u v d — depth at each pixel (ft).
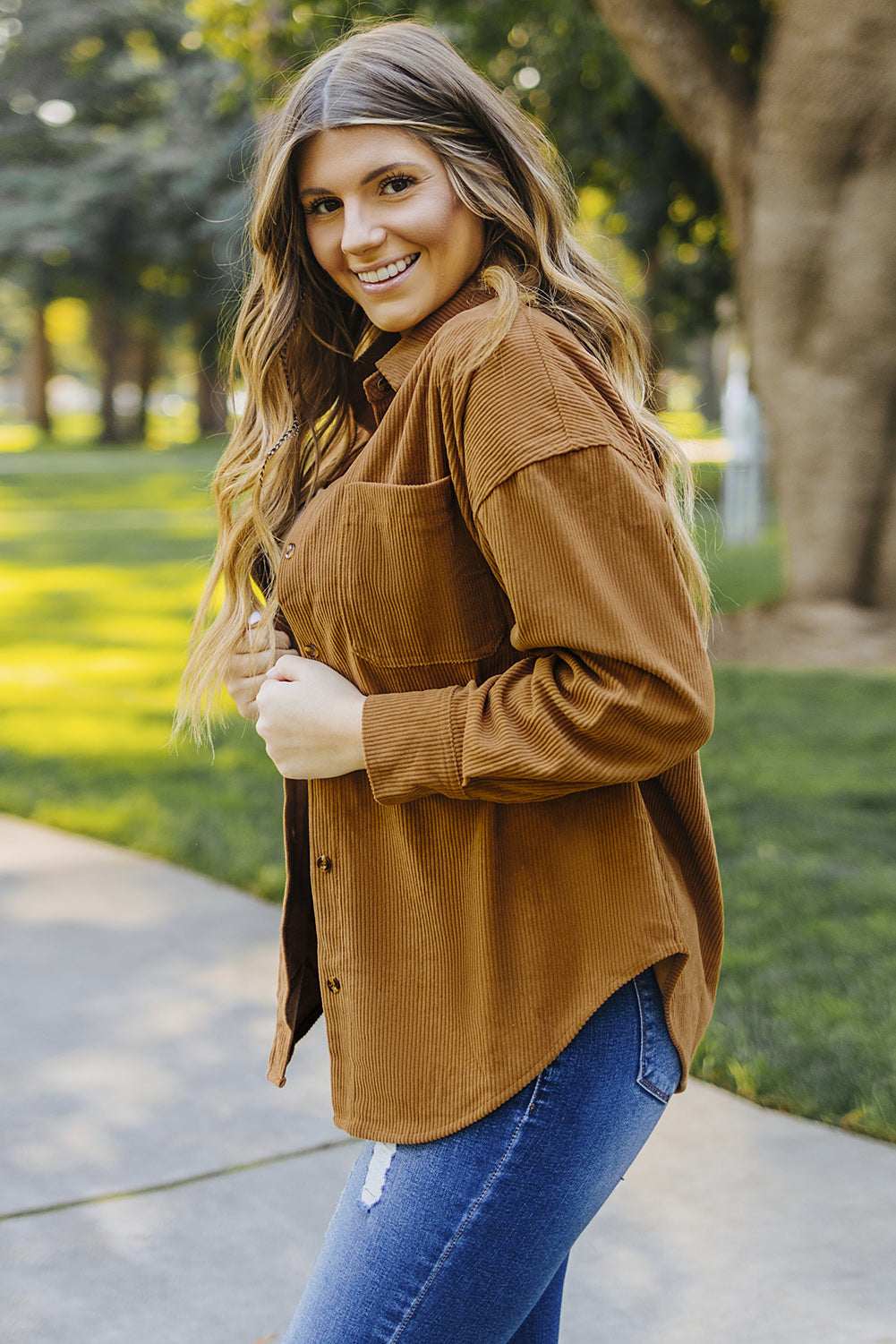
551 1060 4.22
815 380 28.43
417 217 4.57
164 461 117.08
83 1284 7.90
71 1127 9.70
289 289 5.31
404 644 4.37
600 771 4.00
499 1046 4.26
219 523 5.59
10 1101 10.08
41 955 12.89
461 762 4.12
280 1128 9.71
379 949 4.56
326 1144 9.49
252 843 16.14
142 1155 9.33
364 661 4.44
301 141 4.66
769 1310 7.55
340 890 4.64
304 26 33.04
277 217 5.06
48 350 167.32
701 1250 8.12
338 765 4.43
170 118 121.70
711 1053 10.42
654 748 4.03
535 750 4.00
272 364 5.45
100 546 53.88
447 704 4.20
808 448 28.73
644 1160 9.12
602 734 3.95
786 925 13.11
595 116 39.47
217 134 115.65
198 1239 8.36
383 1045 4.48
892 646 27.50
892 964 12.05
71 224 122.93
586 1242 8.23
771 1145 9.26
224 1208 8.69
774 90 27.14
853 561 29.04
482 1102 4.24
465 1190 4.24
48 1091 10.24
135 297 134.51
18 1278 7.96
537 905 4.31
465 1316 4.27
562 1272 5.29
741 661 27.66
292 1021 5.21
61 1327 7.52
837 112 26.53
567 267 4.73
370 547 4.33
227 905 14.29
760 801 17.51
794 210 27.53
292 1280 7.94
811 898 13.83
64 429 221.46
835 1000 11.30
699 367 118.01
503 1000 4.29
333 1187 8.93
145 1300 7.76
